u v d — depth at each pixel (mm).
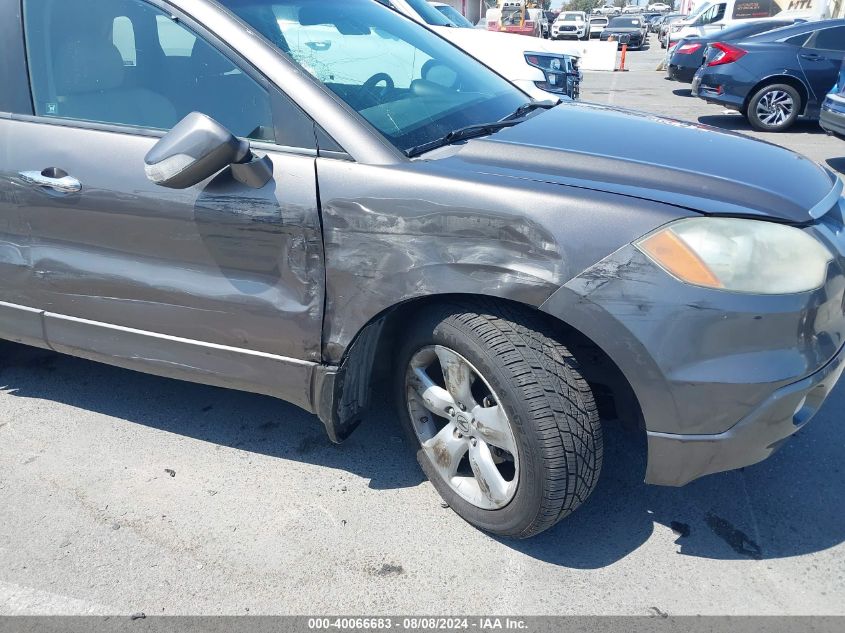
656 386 1955
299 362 2379
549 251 1964
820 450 2781
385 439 2916
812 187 2223
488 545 2348
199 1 2410
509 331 2074
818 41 9344
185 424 3029
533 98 3209
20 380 3391
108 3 2529
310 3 2801
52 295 2734
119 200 2453
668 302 1902
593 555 2305
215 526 2441
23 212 2662
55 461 2791
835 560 2264
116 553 2332
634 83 16344
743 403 1936
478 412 2234
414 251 2111
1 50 2666
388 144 2236
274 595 2166
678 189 2047
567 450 2035
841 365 2125
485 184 2045
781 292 1926
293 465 2762
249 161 2189
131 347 2666
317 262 2252
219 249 2373
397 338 2531
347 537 2389
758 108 9750
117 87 2535
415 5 8039
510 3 32969
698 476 2078
